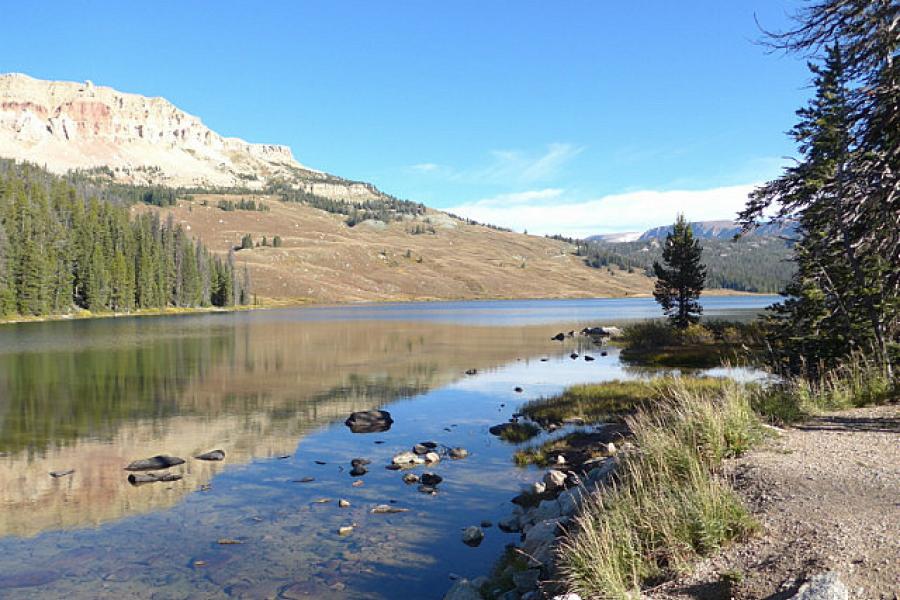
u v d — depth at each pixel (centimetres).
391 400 2906
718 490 702
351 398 2961
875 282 1546
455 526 1227
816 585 468
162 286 13338
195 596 930
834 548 546
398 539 1159
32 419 2436
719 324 5206
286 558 1073
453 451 1848
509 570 909
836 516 618
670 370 3631
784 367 2158
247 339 6500
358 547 1122
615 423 2103
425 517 1284
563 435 2034
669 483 792
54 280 10606
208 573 1016
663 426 1048
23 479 1614
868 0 1020
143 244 13162
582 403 2503
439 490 1480
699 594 552
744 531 638
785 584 511
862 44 1088
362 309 17600
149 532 1215
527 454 1797
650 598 571
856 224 1395
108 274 11669
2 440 2075
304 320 10981
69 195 13925
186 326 8700
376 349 5538
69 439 2091
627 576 630
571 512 1062
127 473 1672
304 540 1160
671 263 5350
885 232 1300
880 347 1545
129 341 6056
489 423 2366
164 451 1930
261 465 1752
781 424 1127
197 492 1491
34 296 10000
